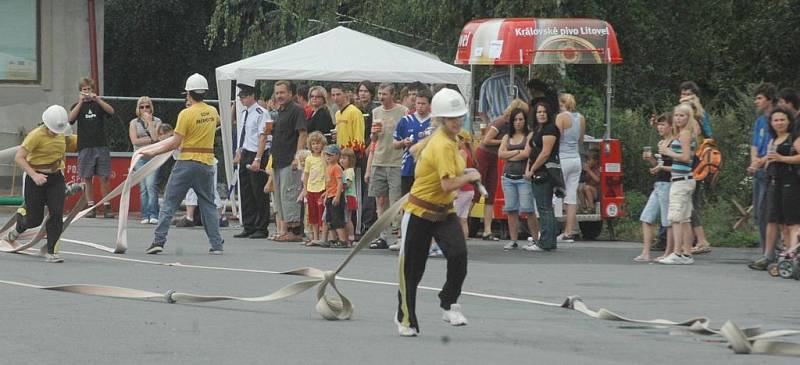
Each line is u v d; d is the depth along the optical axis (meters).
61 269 33.31
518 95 48.84
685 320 25.81
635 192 52.88
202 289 29.34
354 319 24.91
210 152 38.25
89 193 54.78
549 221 40.88
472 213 46.53
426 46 66.81
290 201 43.31
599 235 48.22
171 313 25.44
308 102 47.56
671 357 20.98
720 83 69.88
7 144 62.34
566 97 44.75
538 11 58.53
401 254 22.80
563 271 34.91
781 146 34.03
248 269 33.91
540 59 46.78
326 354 20.61
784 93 34.38
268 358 20.14
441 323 24.56
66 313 25.19
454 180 22.19
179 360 19.89
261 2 80.50
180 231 48.00
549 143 40.44
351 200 41.53
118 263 35.12
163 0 91.38
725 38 69.88
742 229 46.09
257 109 45.62
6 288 29.08
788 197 34.06
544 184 40.69
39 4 62.75
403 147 38.53
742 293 30.50
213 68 95.00
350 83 56.59
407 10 66.94
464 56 48.94
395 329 23.59
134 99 61.28
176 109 63.03
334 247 41.47
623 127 54.47
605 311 25.45
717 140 52.25
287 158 43.16
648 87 65.69
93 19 63.81
